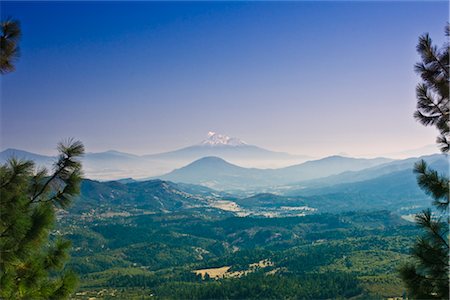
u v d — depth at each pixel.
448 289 15.33
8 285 13.91
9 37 16.41
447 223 15.97
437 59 17.83
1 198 14.46
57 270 16.17
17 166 14.76
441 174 16.47
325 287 190.00
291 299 184.25
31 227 14.51
